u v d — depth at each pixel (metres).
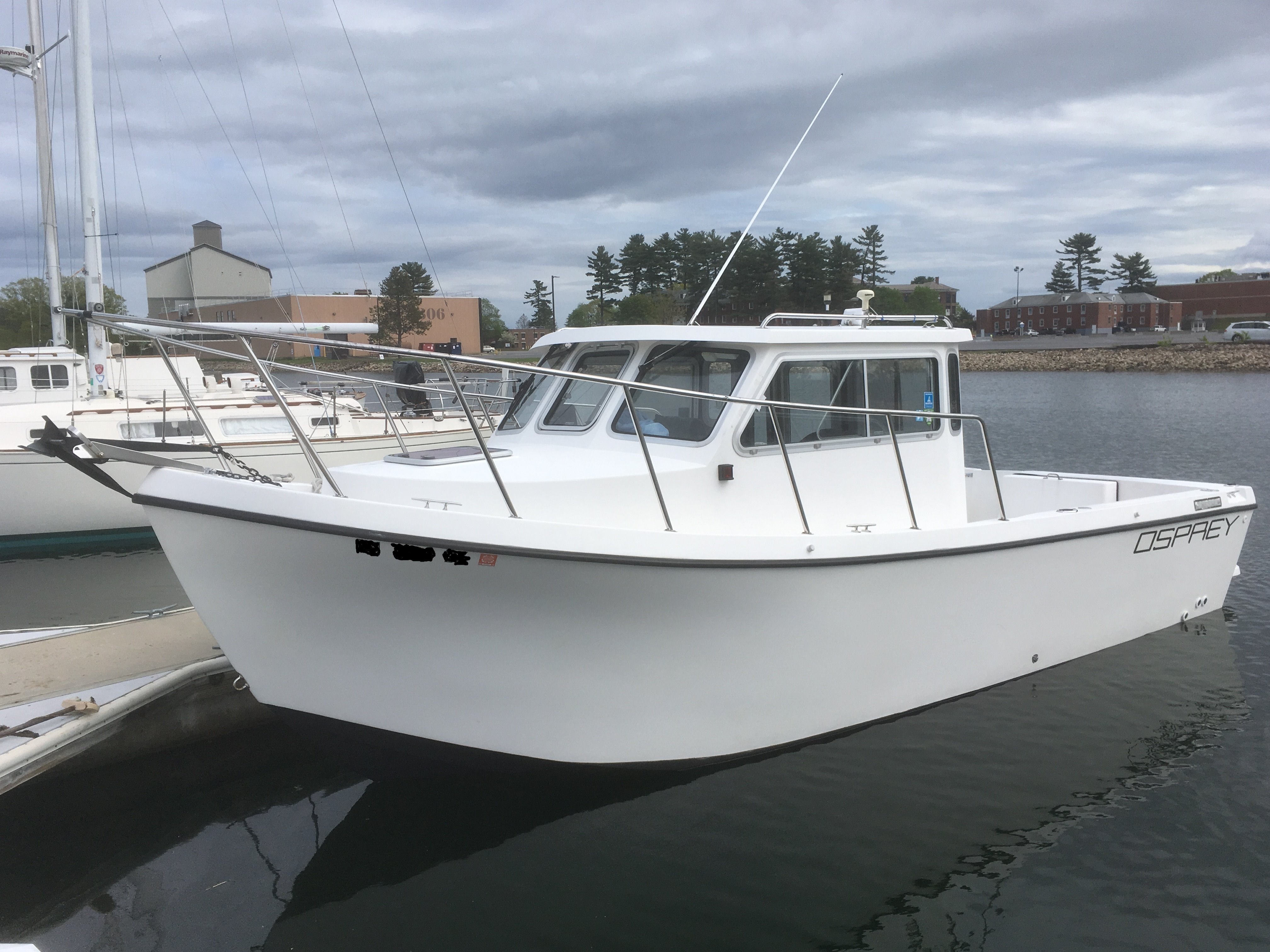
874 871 4.32
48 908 4.34
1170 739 5.48
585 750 4.63
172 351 17.61
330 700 4.46
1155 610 6.80
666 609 4.42
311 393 14.70
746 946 3.87
